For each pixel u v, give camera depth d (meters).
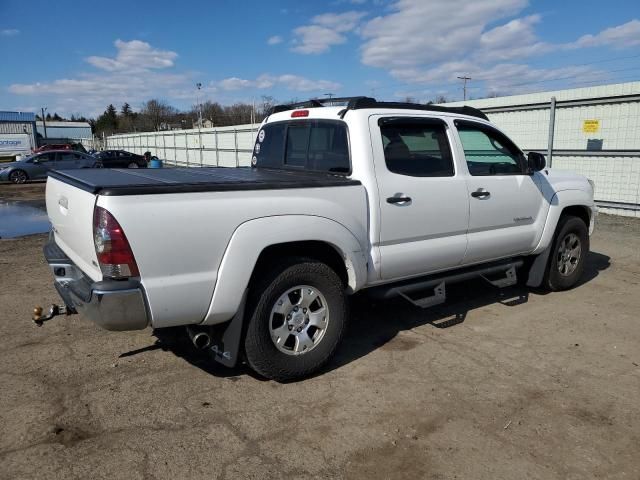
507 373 4.05
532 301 5.79
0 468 2.84
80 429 3.23
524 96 14.39
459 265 4.92
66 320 5.09
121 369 4.06
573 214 6.25
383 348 4.51
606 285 6.43
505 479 2.82
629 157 11.63
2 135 45.66
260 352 3.65
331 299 3.91
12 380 3.86
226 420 3.36
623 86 12.02
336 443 3.12
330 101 4.79
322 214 3.77
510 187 5.16
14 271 6.96
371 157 4.12
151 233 3.12
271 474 2.83
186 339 4.65
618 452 3.06
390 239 4.25
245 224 3.44
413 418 3.40
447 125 4.70
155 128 93.88
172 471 2.84
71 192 3.54
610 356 4.37
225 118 87.50
